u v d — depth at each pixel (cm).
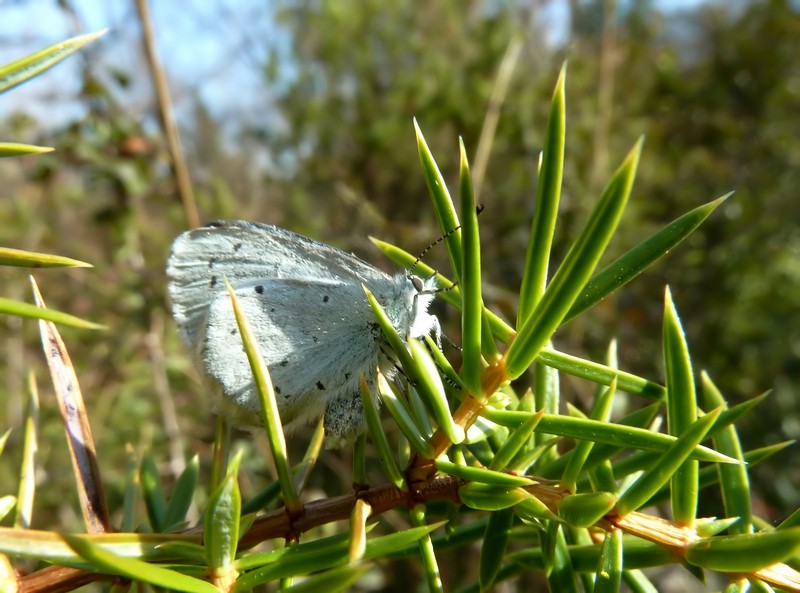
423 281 7
